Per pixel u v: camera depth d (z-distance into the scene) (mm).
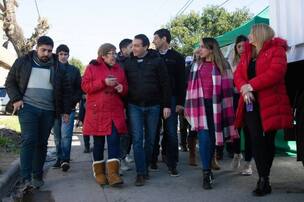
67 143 7395
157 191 5832
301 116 5484
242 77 5422
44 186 6312
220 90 5895
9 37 15680
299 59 5496
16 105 5766
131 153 8891
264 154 5371
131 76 6180
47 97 5988
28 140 5828
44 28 15859
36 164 6141
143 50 6152
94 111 6051
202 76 5922
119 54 7559
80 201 5449
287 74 5859
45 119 6027
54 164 7926
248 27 8039
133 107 6180
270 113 5188
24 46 15664
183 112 6789
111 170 6094
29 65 5867
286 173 6652
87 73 6070
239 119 5621
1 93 26078
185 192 5746
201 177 6652
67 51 7359
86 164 8156
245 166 6641
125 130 6188
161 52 6914
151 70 6152
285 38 5801
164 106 6234
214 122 5836
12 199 5816
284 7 5812
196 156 8203
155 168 7355
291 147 8203
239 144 6949
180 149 9664
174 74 6805
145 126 6320
